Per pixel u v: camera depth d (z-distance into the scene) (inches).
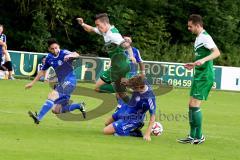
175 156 720.3
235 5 2768.2
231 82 2028.8
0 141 742.5
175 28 2687.0
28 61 1872.5
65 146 735.7
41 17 2431.1
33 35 2440.9
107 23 919.7
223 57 2650.1
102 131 889.5
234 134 978.1
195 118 828.0
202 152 767.1
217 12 2699.3
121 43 922.7
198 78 823.1
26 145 725.9
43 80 1763.0
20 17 2475.4
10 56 1850.4
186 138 849.5
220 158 731.4
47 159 648.4
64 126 925.8
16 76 1862.7
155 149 759.7
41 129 869.2
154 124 881.5
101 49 2532.0
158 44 2591.0
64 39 2529.5
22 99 1285.7
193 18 822.5
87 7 2581.2
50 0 2434.8
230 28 2709.2
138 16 2623.0
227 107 1440.7
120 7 2559.1
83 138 809.5
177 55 2564.0
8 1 2455.7
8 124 899.4
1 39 1724.9
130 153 716.7
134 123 853.8
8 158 640.4
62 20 2501.2
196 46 822.5
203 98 825.5
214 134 959.0
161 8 2684.5
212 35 2704.2
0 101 1222.3
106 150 725.9
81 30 2532.0
